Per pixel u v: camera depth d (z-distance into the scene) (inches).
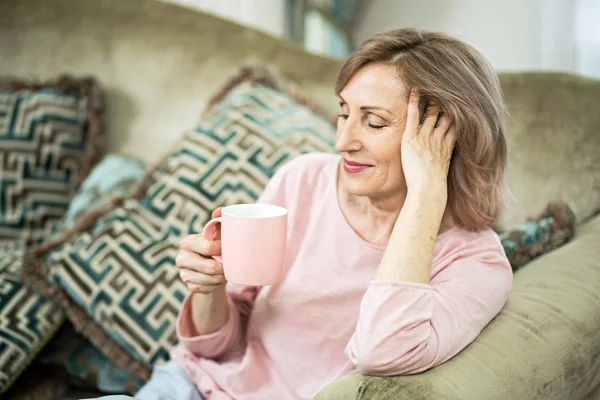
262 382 45.1
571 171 57.9
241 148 60.3
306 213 46.4
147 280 55.9
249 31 74.8
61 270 56.5
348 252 44.0
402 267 37.7
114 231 58.0
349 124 40.7
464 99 40.0
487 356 38.2
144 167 71.2
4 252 63.4
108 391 56.4
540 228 53.8
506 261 43.1
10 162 69.1
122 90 74.8
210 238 41.2
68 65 76.7
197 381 46.6
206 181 59.4
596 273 48.7
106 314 55.2
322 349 43.4
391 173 41.0
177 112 72.8
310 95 68.8
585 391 45.6
